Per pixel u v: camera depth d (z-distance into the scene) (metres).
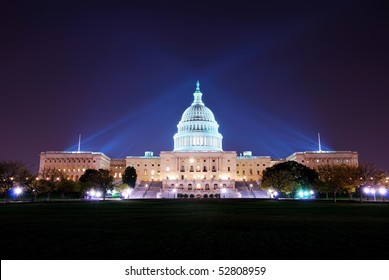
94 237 20.14
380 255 15.41
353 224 27.50
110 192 145.88
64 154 194.25
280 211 45.72
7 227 25.25
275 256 15.20
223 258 14.84
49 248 16.78
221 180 166.50
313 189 119.88
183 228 24.66
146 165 198.88
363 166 94.19
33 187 94.69
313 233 21.89
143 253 15.73
